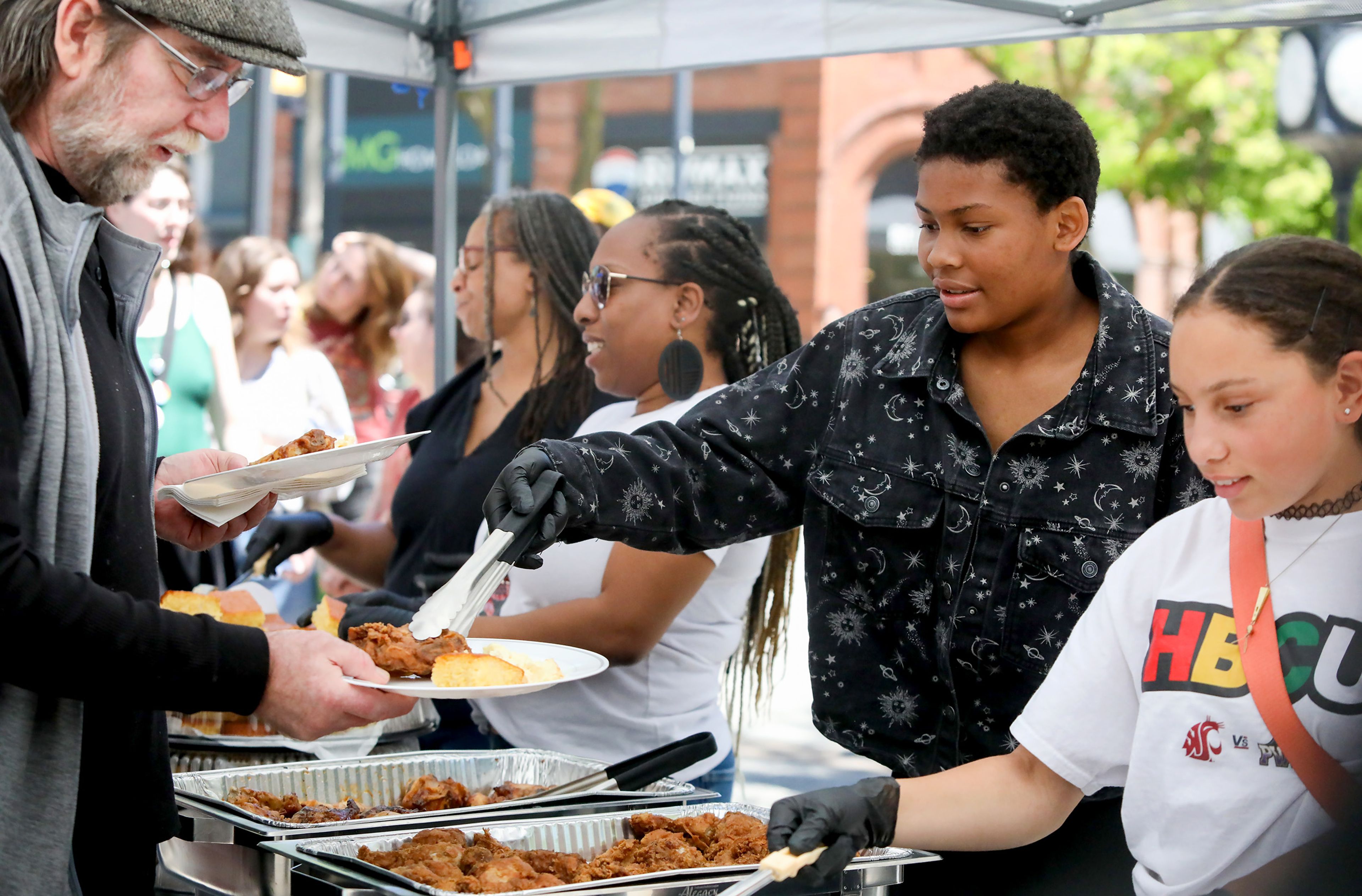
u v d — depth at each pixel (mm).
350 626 2244
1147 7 2580
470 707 2643
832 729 1863
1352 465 1268
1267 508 1251
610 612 2197
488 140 14797
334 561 3025
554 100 14609
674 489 1841
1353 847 1165
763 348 2504
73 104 1485
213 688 1419
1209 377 1231
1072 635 1479
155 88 1501
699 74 14430
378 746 2287
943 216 1642
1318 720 1245
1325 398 1219
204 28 1495
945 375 1765
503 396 2840
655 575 2174
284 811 1838
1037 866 1724
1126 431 1659
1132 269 13258
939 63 13867
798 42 2955
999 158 1597
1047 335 1730
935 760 1786
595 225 3512
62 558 1436
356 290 5684
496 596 2738
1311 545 1287
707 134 14484
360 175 15273
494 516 1743
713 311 2406
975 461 1730
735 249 2420
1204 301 1242
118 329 1672
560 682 1620
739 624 2436
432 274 8445
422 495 2807
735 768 2562
